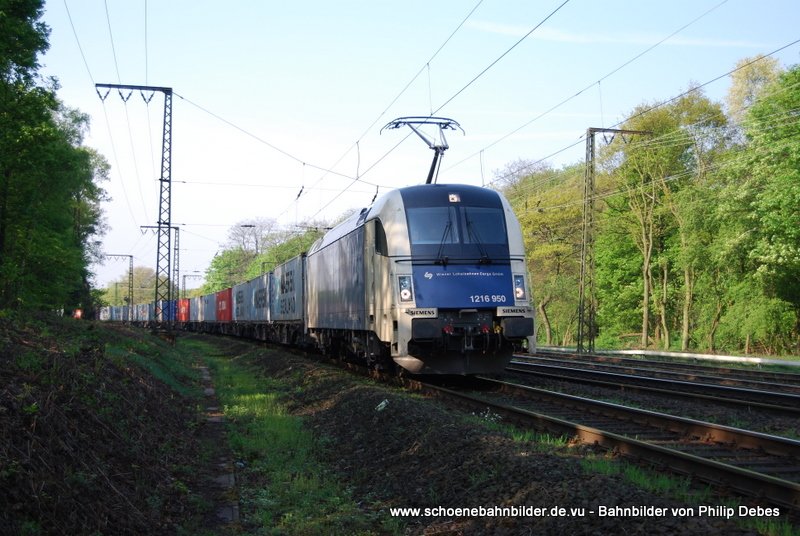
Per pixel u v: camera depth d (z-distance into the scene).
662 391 13.41
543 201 47.22
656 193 40.09
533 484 6.12
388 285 13.86
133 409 8.95
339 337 20.67
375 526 6.50
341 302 18.69
